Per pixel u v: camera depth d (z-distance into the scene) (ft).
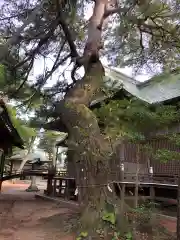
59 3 25.96
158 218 26.23
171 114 24.45
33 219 29.55
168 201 34.83
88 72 23.67
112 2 25.36
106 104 25.67
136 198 24.56
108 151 21.29
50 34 28.58
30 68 31.27
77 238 19.89
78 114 21.63
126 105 24.21
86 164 20.92
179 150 29.73
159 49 29.17
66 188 47.29
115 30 26.58
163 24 26.61
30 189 73.77
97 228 19.72
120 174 28.78
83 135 21.20
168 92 37.73
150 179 37.63
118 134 22.24
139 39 28.48
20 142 45.47
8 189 80.74
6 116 36.83
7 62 28.68
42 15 27.07
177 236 20.79
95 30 24.43
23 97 33.12
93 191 20.48
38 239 21.07
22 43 28.45
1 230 23.95
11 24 26.81
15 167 110.83
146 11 24.41
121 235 19.79
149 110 24.89
